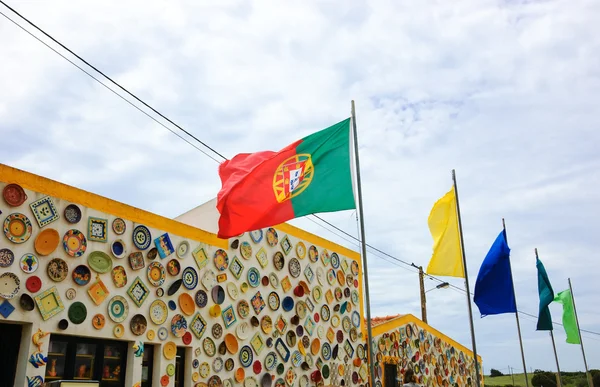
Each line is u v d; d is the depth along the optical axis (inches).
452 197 498.3
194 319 461.4
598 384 1685.5
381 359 705.6
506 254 559.2
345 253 680.4
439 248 492.4
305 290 588.1
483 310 550.9
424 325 864.3
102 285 395.5
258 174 392.8
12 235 348.5
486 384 2085.4
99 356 394.0
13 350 347.6
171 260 452.4
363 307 692.7
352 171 369.7
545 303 699.4
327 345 605.0
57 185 381.4
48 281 363.6
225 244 508.1
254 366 506.3
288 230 589.0
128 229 424.2
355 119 379.6
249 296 519.8
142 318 418.9
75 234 385.4
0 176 348.5
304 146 389.7
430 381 837.2
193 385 447.5
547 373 1811.0
